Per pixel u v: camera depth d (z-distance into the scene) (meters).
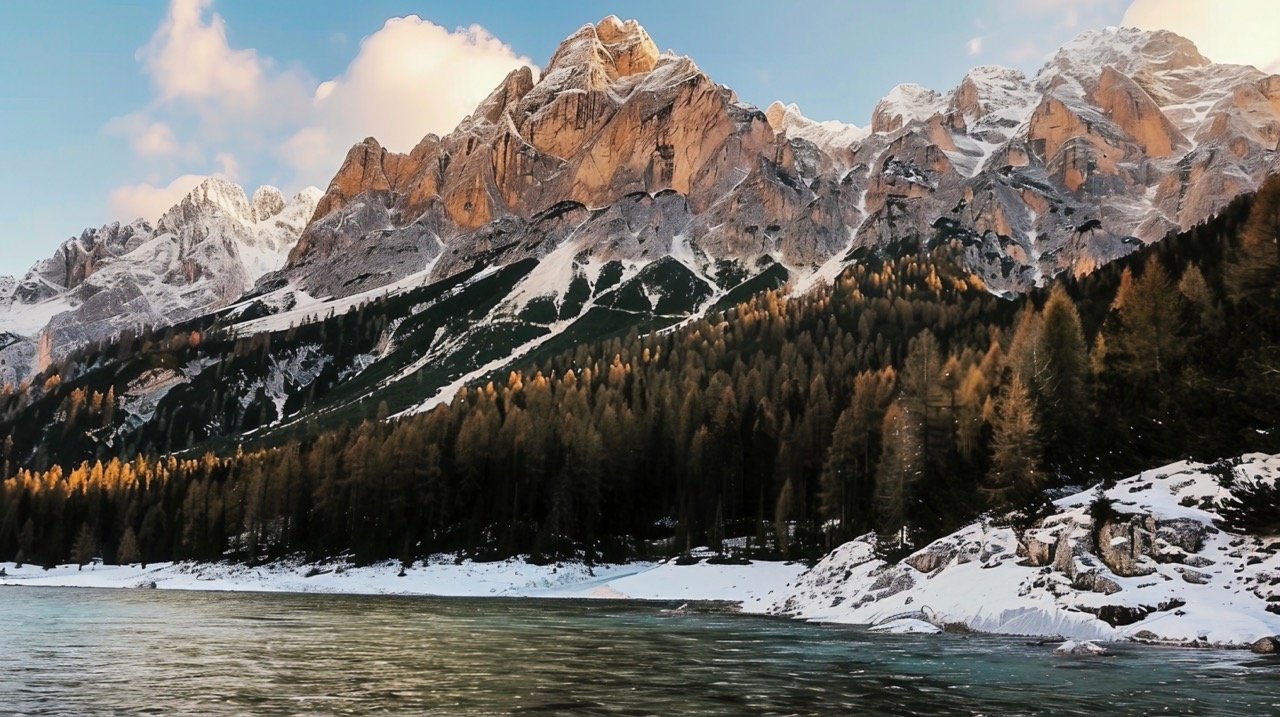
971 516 57.66
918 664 28.95
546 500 122.12
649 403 142.50
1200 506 41.62
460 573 105.75
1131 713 19.95
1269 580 35.12
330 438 154.62
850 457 98.62
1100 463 55.59
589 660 30.44
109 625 45.62
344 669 27.59
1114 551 39.56
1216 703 21.19
